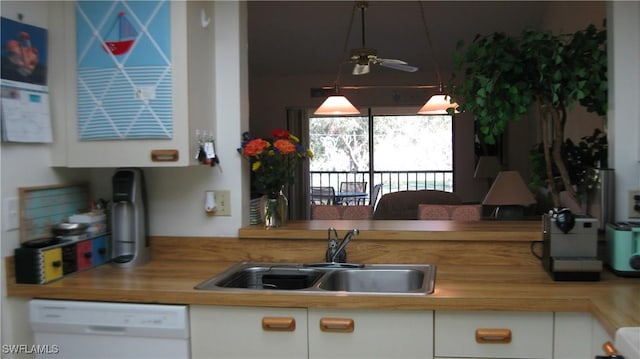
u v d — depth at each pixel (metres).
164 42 2.01
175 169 2.35
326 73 7.08
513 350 1.70
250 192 2.45
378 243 2.24
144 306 1.82
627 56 2.14
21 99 1.94
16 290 1.91
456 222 2.58
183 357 1.82
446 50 6.24
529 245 2.17
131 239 2.24
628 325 1.40
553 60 2.22
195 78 2.08
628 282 1.87
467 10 5.45
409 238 2.21
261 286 2.20
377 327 1.74
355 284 2.16
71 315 1.86
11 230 1.94
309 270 2.16
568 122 4.39
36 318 1.88
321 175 8.47
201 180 2.33
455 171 7.30
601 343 1.57
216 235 2.33
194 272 2.11
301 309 1.77
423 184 8.10
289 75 7.15
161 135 2.01
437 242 2.21
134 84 2.03
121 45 2.03
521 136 6.89
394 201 5.34
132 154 2.05
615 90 2.15
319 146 8.30
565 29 4.63
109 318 1.84
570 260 1.89
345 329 1.74
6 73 1.87
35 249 1.92
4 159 1.90
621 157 2.15
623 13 2.13
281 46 6.23
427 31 5.31
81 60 2.08
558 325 1.68
